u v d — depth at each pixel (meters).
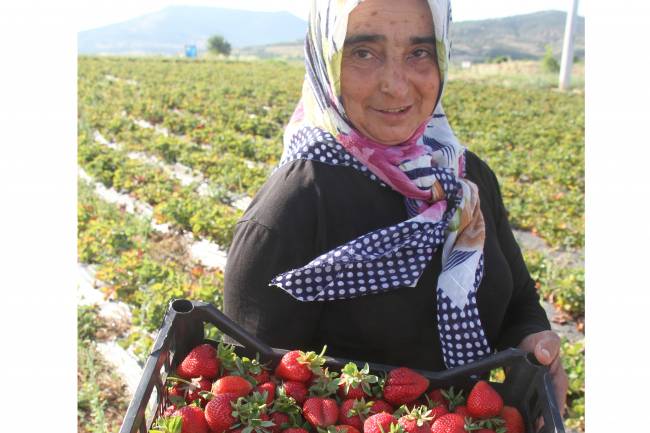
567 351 5.21
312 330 2.05
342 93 1.96
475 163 2.44
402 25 1.86
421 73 1.96
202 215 7.57
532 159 12.75
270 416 1.75
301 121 2.27
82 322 5.29
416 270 2.02
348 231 2.00
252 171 9.94
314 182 2.00
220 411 1.65
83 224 7.74
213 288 5.68
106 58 39.88
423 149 2.15
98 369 4.84
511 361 1.85
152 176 9.55
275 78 29.38
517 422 1.81
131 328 5.48
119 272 6.11
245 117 15.60
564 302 6.15
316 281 1.93
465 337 2.05
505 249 2.43
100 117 14.72
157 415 1.68
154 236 7.60
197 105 17.92
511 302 2.46
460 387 1.90
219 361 1.82
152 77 27.84
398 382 1.81
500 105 22.27
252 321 1.97
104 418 4.25
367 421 1.68
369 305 2.03
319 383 1.82
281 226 1.93
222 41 59.31
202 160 10.62
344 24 1.85
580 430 4.45
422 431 1.66
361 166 2.06
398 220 2.08
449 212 2.14
